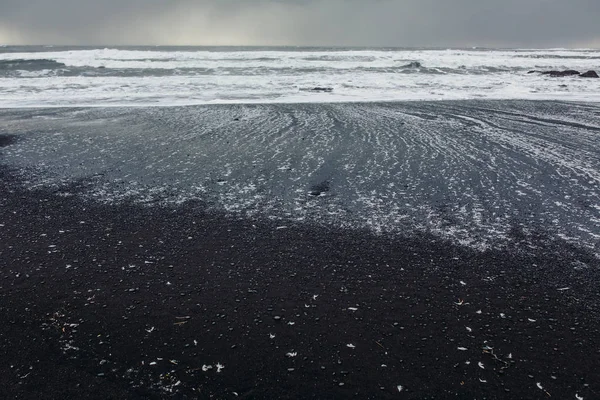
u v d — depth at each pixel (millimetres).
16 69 22469
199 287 3588
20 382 2568
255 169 6660
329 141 8172
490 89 17016
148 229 4699
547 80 20328
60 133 9086
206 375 2625
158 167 6809
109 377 2613
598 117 10641
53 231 4641
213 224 4828
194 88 16516
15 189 5879
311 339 2947
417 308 3299
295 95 15086
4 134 8992
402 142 8039
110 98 14117
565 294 3471
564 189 5703
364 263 3980
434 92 16062
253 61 27156
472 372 2637
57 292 3520
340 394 2471
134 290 3547
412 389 2504
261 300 3406
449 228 4680
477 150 7492
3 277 3740
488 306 3322
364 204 5344
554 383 2551
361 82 18750
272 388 2521
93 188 5934
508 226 4703
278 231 4652
